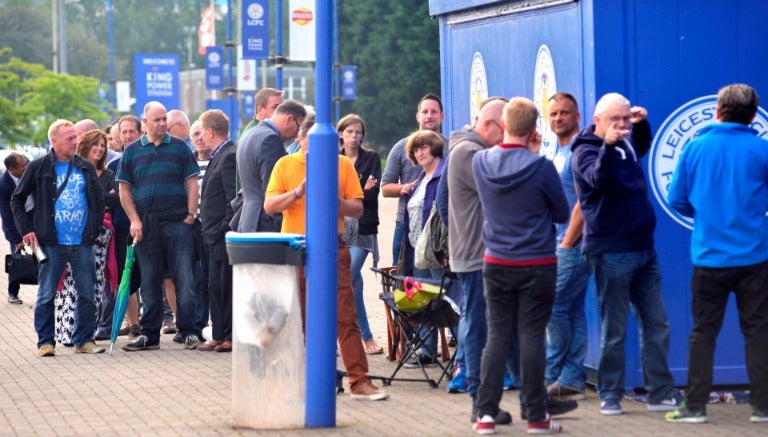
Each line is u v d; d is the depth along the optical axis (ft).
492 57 59.21
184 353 66.49
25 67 333.62
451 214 46.83
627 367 50.42
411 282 53.78
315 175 44.98
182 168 68.44
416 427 45.73
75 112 337.52
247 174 58.29
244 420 46.29
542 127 54.13
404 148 64.18
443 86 65.72
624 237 45.42
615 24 49.44
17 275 71.87
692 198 45.39
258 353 45.93
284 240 45.19
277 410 45.91
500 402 48.57
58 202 65.87
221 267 66.33
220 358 64.44
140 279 70.08
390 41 416.05
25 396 54.34
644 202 45.50
